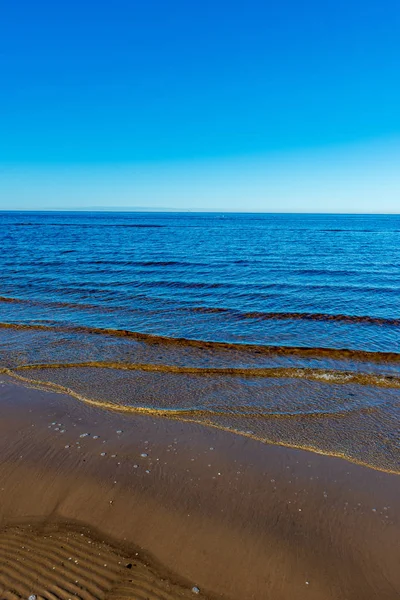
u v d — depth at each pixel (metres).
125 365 8.51
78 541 3.76
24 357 8.89
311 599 3.20
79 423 6.05
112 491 4.47
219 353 9.27
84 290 16.12
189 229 69.94
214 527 3.96
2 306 13.56
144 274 20.05
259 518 4.09
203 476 4.79
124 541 3.78
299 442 5.61
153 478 4.72
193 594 3.24
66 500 4.32
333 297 15.08
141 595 3.21
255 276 19.81
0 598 3.16
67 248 33.31
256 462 5.11
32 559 3.54
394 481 4.73
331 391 7.30
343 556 3.62
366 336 10.49
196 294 15.55
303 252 31.83
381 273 20.95
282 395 7.13
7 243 37.53
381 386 7.51
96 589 3.26
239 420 6.23
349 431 5.91
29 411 6.43
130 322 11.73
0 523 4.00
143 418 6.26
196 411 6.51
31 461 5.02
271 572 3.45
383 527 3.98
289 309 13.20
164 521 4.03
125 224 91.19
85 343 9.88
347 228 77.56
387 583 3.35
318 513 4.18
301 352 9.35
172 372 8.17
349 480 4.75
